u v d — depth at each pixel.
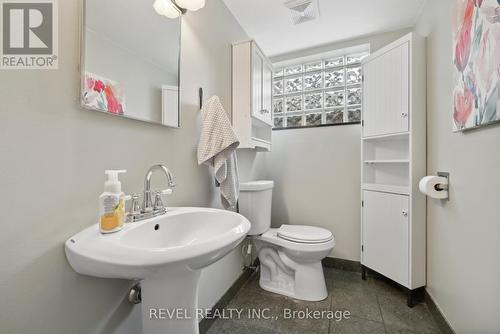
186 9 1.03
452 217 1.14
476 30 0.89
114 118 0.78
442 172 1.25
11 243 0.53
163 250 0.52
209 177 1.35
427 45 1.47
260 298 1.54
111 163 0.77
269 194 1.80
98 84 0.71
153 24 0.94
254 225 1.67
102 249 0.54
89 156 0.70
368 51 2.05
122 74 0.80
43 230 0.58
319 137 2.09
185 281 0.73
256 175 2.06
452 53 1.13
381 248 1.62
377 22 1.74
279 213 2.23
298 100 2.26
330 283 1.73
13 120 0.54
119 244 0.56
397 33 1.84
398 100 1.50
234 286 1.57
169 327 0.73
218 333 1.22
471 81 0.93
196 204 1.23
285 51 2.17
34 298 0.57
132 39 0.84
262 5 1.55
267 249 1.71
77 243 0.59
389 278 1.58
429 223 1.41
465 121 0.98
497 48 0.77
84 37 0.67
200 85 1.27
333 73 2.15
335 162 2.03
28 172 0.56
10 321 0.53
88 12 0.68
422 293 1.46
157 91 0.95
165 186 1.01
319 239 1.50
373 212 1.68
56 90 0.61
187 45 1.17
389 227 1.56
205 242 0.58
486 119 0.83
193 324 0.77
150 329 0.73
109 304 0.74
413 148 1.43
